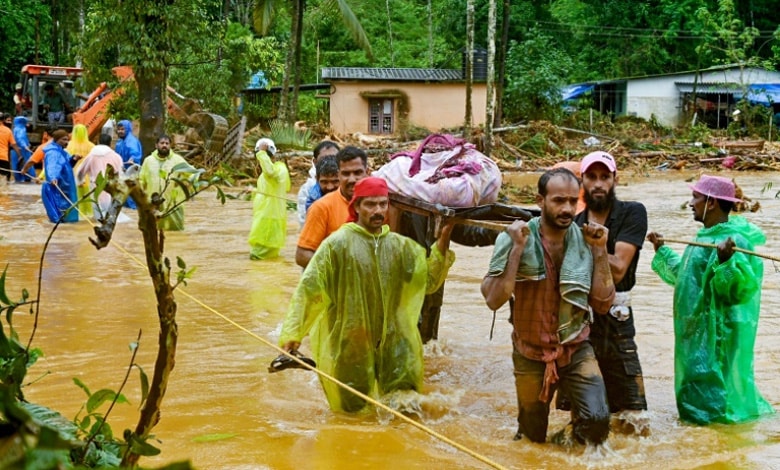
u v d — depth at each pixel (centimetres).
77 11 4253
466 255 1257
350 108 3984
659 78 4772
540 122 3650
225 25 2536
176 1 2316
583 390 523
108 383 655
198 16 2364
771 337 802
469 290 1015
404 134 3772
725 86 4678
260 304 924
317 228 688
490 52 3195
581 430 521
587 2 5616
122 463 305
